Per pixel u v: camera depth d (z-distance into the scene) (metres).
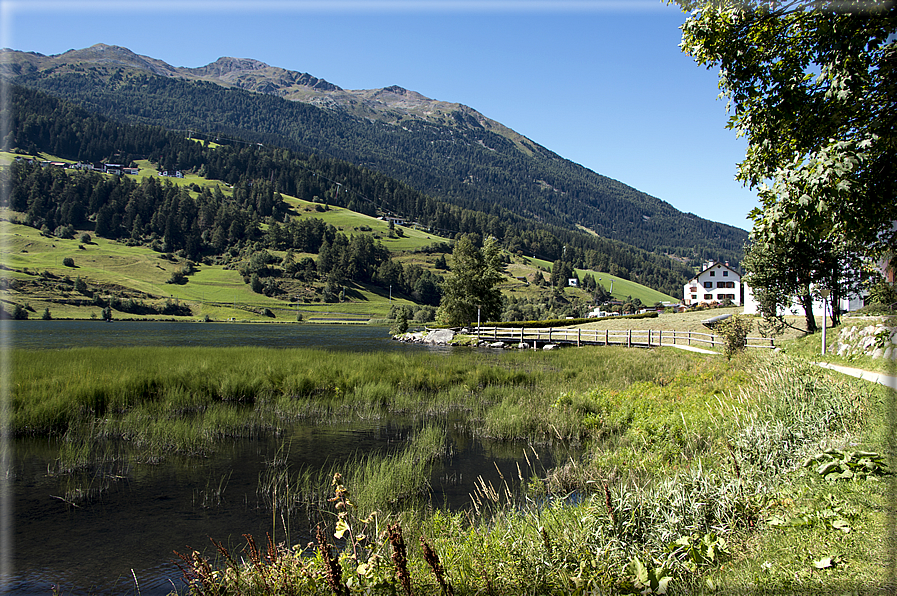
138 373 18.22
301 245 185.25
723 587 4.32
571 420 13.55
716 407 12.19
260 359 24.02
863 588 3.69
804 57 7.24
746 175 8.26
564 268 180.00
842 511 5.13
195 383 17.47
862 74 6.44
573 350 36.41
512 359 30.84
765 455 7.64
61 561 6.64
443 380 20.97
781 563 4.42
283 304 141.50
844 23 6.47
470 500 8.65
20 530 7.59
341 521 4.41
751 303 52.97
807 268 23.72
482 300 67.88
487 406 16.80
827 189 6.01
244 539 7.30
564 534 5.55
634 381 19.25
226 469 10.43
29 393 14.34
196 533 7.53
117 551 6.95
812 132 7.23
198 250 173.00
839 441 7.35
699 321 55.84
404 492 8.84
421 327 85.56
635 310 145.00
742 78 7.54
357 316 138.50
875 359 14.80
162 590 5.99
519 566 4.86
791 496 5.93
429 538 5.97
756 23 7.10
